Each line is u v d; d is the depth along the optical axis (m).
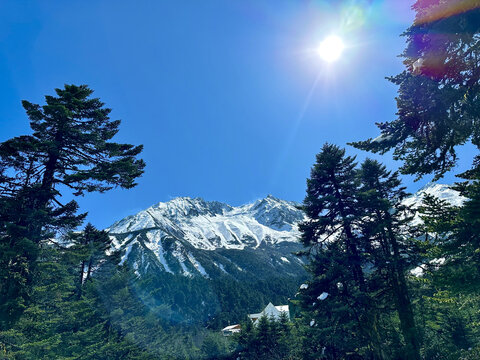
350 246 21.33
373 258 20.38
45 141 14.20
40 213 13.46
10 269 12.50
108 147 16.52
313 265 23.03
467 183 12.14
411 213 20.61
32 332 13.14
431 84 10.24
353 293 18.86
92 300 25.27
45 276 13.91
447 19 8.85
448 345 22.77
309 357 25.81
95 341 24.62
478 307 15.38
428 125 11.31
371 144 13.19
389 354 17.59
